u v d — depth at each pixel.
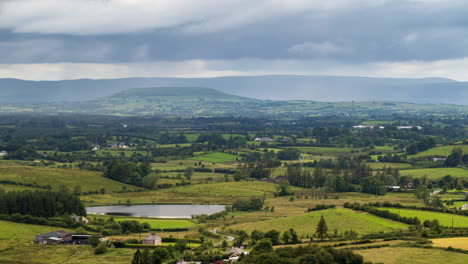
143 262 180.38
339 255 163.75
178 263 179.12
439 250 174.75
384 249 179.00
